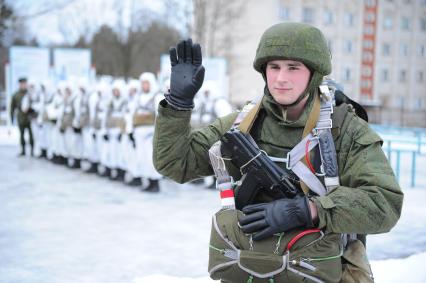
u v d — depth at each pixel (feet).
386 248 16.43
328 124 5.39
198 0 74.64
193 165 5.97
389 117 115.14
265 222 5.05
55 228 18.81
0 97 108.17
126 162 28.40
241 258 5.24
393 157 40.50
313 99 5.49
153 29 105.50
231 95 108.27
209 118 26.32
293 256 5.15
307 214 4.99
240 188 5.61
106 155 30.22
